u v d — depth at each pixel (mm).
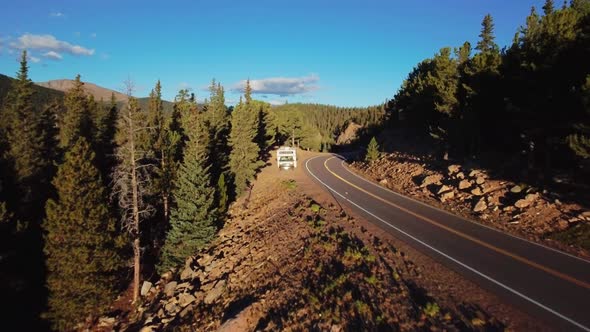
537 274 12617
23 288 22016
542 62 20047
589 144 15719
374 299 12117
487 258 14328
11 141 30766
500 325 9734
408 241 16891
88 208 19391
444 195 25344
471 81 29469
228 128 49031
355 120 143500
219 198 31375
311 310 12539
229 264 20625
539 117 20484
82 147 19703
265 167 53438
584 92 15672
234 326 13172
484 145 31453
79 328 19625
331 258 16219
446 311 10719
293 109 83375
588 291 11227
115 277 21203
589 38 17703
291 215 25719
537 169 23234
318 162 57625
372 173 40938
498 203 21234
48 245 18828
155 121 52469
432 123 41219
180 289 20234
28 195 26953
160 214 33281
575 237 15555
